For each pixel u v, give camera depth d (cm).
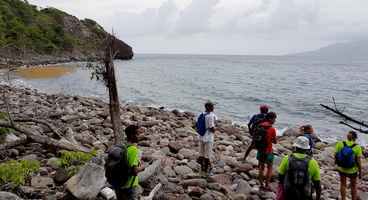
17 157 1022
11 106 2266
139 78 6800
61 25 13375
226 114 3134
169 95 4356
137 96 4175
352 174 944
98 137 1530
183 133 1806
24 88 4134
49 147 1112
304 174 602
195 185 957
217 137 1789
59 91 4331
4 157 1027
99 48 1348
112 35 1245
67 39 11894
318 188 616
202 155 1076
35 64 8981
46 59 10000
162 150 1330
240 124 2566
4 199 709
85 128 1656
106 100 3519
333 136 2383
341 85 6600
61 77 6159
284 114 3262
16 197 722
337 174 1327
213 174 1095
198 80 6762
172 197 852
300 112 3372
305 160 612
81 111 2325
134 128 632
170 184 925
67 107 2450
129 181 621
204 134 1066
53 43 11569
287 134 2119
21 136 1213
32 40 9912
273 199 942
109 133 1661
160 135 1680
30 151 1101
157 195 845
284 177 629
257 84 6275
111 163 618
